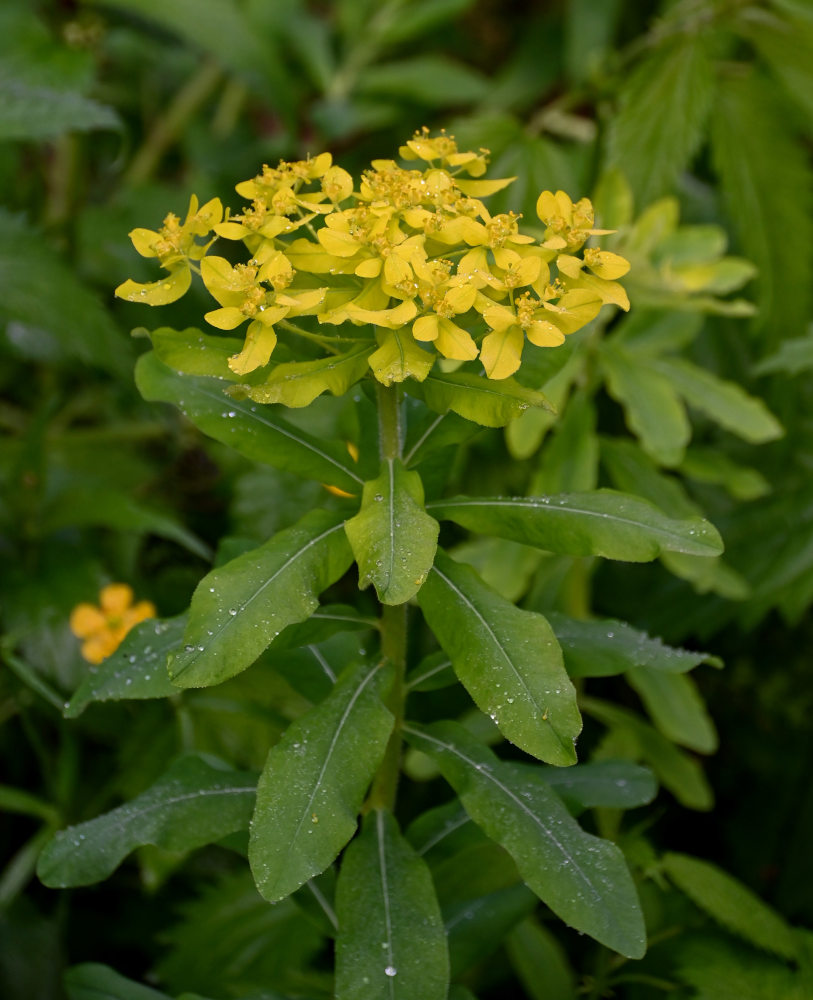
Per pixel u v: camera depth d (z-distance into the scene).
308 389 0.45
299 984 0.56
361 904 0.47
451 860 0.51
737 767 0.71
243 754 0.61
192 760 0.50
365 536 0.45
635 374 0.62
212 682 0.44
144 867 0.59
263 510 0.67
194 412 0.49
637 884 0.57
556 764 0.44
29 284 0.62
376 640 0.63
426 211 0.46
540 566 0.63
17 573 0.63
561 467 0.62
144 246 0.46
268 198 0.47
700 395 0.62
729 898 0.55
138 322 0.69
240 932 0.58
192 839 0.49
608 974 0.57
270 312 0.44
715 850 0.69
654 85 0.67
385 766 0.50
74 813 0.62
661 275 0.62
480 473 0.69
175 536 0.62
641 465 0.63
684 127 0.67
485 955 0.51
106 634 0.60
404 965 0.46
